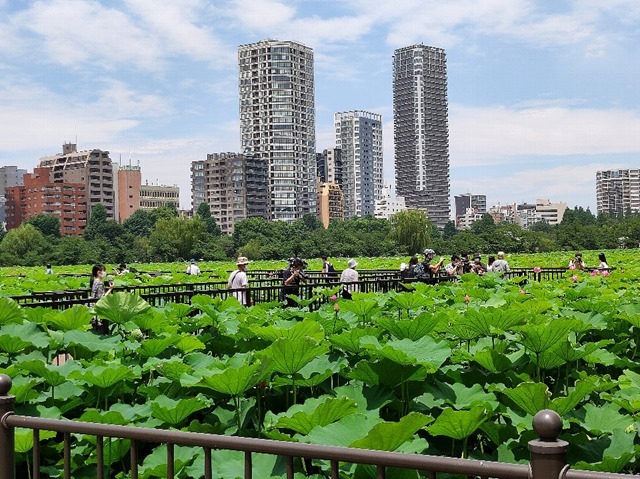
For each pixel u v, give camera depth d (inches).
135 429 129.3
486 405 179.5
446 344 211.0
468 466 100.3
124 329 322.0
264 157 7317.9
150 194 7529.5
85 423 135.6
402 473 151.3
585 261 1759.4
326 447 110.3
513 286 564.7
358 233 4003.4
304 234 4133.9
